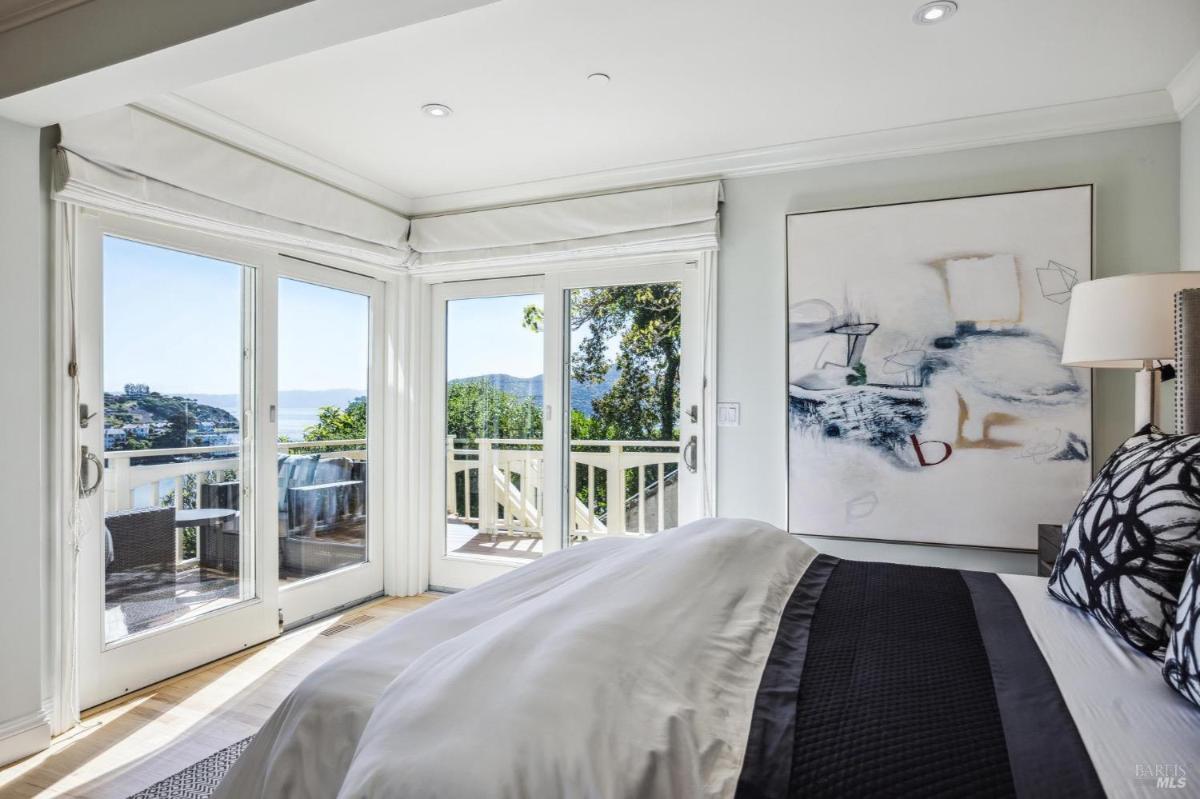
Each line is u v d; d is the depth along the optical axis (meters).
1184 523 1.21
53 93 2.00
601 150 3.19
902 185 3.01
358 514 3.83
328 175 3.37
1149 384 2.19
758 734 0.92
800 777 0.83
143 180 2.51
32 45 1.99
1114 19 2.10
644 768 0.83
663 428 3.52
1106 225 2.73
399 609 3.70
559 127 2.92
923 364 2.92
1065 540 1.55
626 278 3.57
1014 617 1.42
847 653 1.21
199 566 2.89
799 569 1.79
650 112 2.78
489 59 2.33
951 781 0.80
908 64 2.38
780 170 3.20
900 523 2.95
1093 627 1.36
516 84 2.52
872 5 2.02
